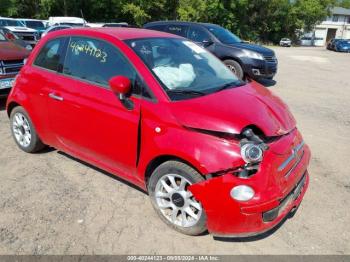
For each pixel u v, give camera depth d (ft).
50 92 13.70
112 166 12.56
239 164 9.28
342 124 22.63
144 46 12.20
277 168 9.77
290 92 32.94
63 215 11.61
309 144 18.81
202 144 9.61
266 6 173.88
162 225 11.27
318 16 194.39
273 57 34.58
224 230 9.72
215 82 12.35
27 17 132.16
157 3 139.74
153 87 10.81
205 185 9.59
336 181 14.66
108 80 11.99
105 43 12.37
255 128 9.94
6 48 23.30
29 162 15.33
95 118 12.12
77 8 137.39
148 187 11.44
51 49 14.29
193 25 37.01
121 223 11.30
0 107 24.02
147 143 10.69
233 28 170.71
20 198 12.53
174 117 10.14
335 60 75.41
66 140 13.84
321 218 11.94
